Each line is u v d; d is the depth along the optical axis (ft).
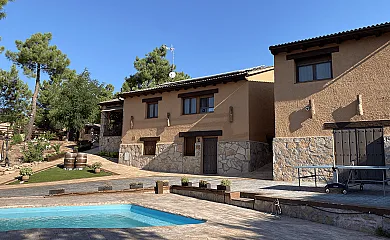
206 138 59.21
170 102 64.85
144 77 114.01
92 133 115.96
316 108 43.45
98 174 55.98
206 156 58.65
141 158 67.46
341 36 41.34
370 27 39.14
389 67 38.99
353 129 40.60
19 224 25.04
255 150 54.54
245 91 54.60
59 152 75.66
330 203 22.36
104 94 117.80
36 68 100.78
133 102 71.46
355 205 20.90
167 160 63.31
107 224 25.48
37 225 24.70
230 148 55.11
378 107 39.11
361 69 40.81
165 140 64.34
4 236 16.96
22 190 41.04
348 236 18.70
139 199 33.99
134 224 25.54
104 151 81.46
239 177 49.21
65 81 109.40
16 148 78.33
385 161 37.70
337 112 41.88
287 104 45.75
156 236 17.71
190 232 18.88
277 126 46.09
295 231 19.69
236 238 17.54
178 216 25.46
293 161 44.09
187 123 61.52
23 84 100.63
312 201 23.54
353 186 32.53
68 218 27.84
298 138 44.19
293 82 45.68
